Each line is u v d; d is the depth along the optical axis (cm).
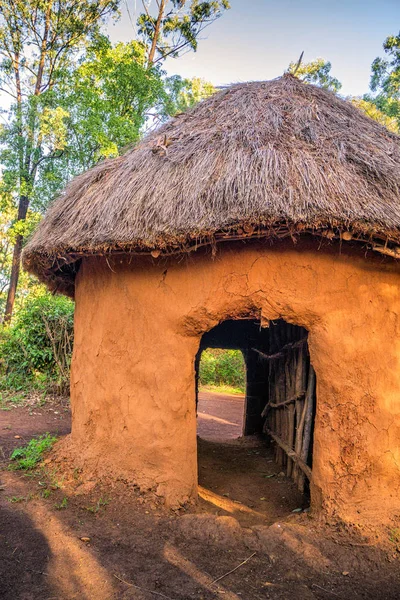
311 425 553
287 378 632
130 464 470
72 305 1116
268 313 439
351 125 509
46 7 1975
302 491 559
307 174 417
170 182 453
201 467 671
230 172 431
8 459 559
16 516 412
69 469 500
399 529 401
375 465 424
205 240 418
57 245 466
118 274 497
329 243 429
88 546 373
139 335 479
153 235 416
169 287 465
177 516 428
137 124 1653
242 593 327
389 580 350
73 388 550
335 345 430
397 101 2234
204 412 1351
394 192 425
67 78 1744
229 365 1989
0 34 1989
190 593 324
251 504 528
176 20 2138
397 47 2361
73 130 1628
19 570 339
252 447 818
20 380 1053
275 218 382
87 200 495
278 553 377
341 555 374
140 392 474
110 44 1869
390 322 439
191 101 2181
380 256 436
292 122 498
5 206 1891
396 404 434
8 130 1686
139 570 346
